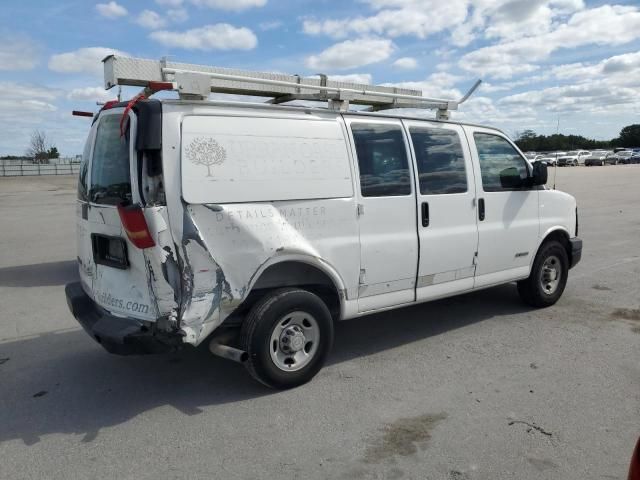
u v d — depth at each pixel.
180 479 3.16
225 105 4.04
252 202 4.05
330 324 4.45
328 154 4.48
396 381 4.48
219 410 4.01
